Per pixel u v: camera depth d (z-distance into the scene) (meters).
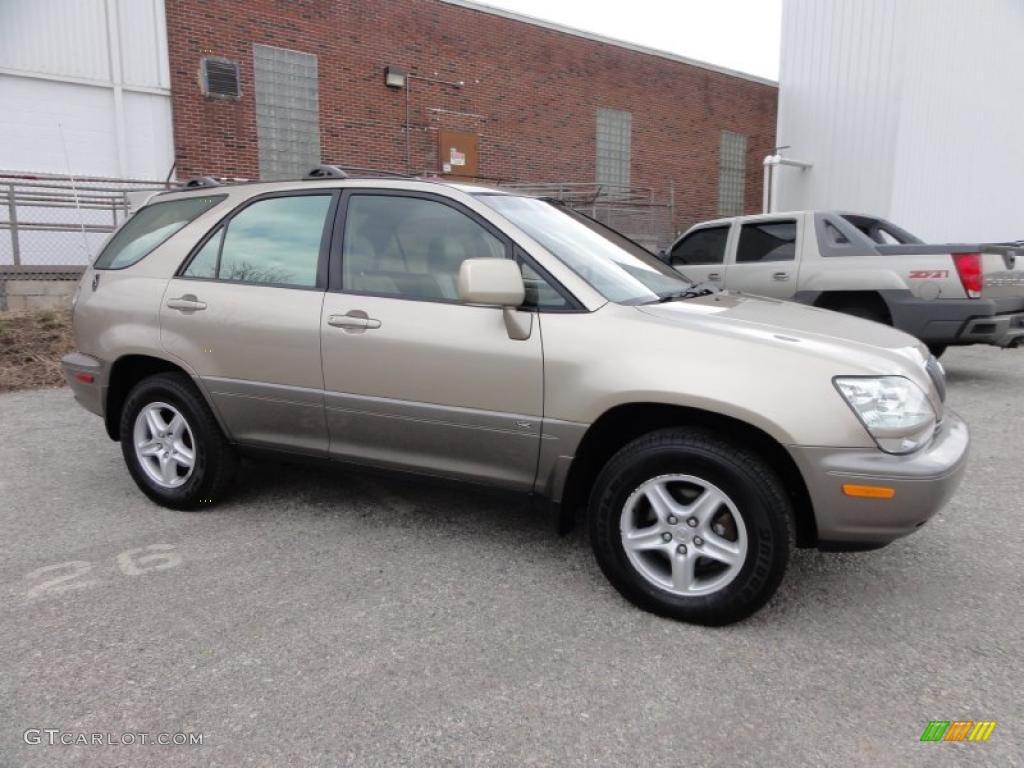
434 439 3.40
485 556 3.56
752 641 2.82
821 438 2.70
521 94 18.14
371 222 3.65
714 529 2.89
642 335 3.00
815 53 15.20
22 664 2.64
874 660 2.69
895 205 14.48
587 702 2.44
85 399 4.38
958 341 6.94
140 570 3.41
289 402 3.71
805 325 3.21
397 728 2.31
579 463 3.14
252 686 2.52
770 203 15.76
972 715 2.38
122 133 13.20
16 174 12.02
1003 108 16.86
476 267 3.01
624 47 19.97
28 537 3.79
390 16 15.91
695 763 2.17
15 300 10.63
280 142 14.78
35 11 12.37
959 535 3.82
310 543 3.70
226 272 3.95
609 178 20.11
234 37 14.06
